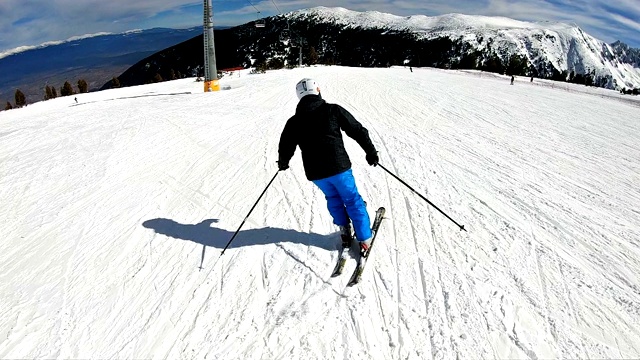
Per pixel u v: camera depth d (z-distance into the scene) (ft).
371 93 49.60
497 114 38.11
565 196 16.51
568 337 8.17
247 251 11.91
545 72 554.05
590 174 19.90
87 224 14.51
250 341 8.39
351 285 9.97
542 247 11.87
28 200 17.20
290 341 8.31
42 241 13.44
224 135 26.99
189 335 8.70
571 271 10.57
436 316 8.82
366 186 17.06
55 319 9.46
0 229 14.56
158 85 137.49
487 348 7.91
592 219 14.15
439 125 31.09
